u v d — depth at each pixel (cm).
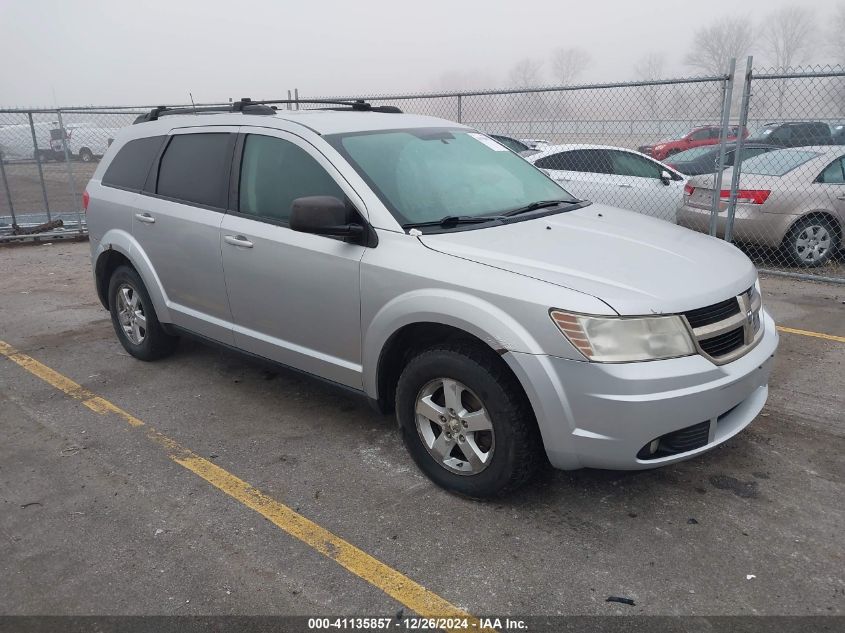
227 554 310
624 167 955
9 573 300
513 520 329
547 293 299
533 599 278
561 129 1120
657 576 289
